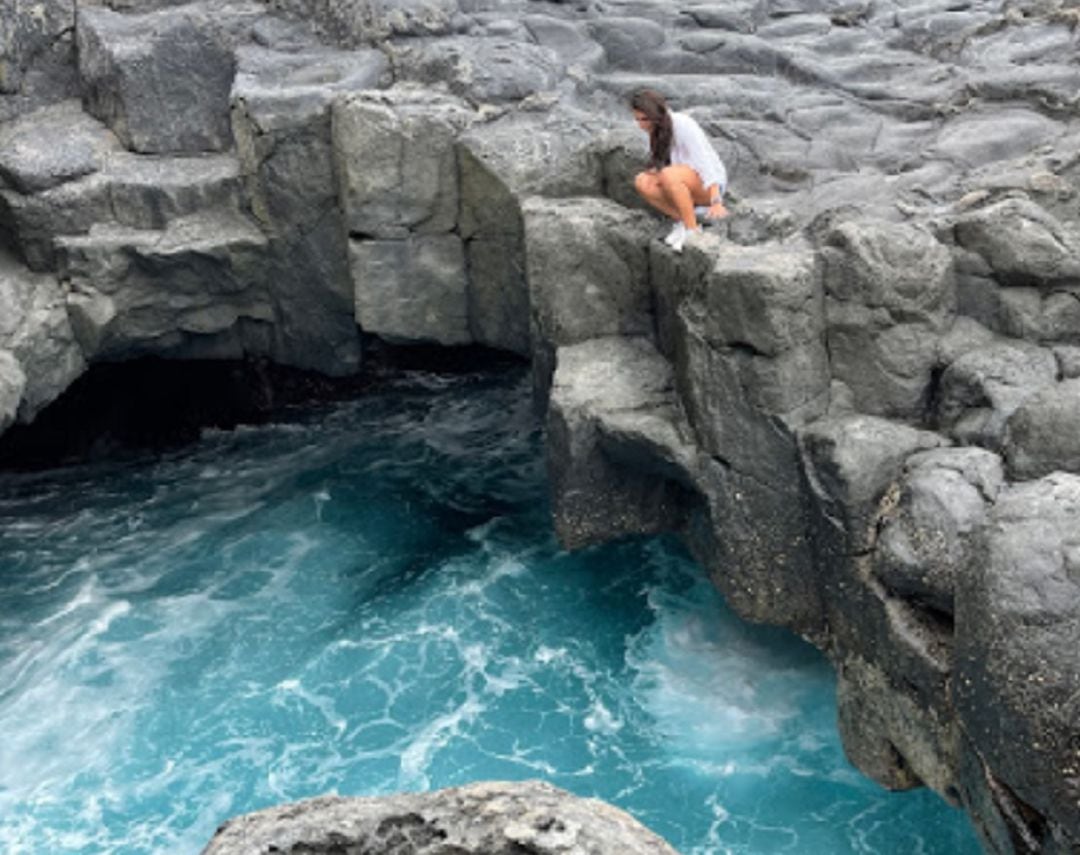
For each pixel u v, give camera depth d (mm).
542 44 14336
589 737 10461
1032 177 10602
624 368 11586
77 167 13969
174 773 10352
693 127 10453
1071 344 9742
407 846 4922
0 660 11805
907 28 14633
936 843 9312
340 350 14922
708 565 11250
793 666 10938
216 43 14461
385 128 12953
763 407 9992
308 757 10430
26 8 14680
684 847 9422
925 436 9555
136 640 11984
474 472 14422
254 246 14047
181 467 15070
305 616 12188
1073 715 7141
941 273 9734
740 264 9820
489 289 13609
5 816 9977
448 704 10906
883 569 9016
